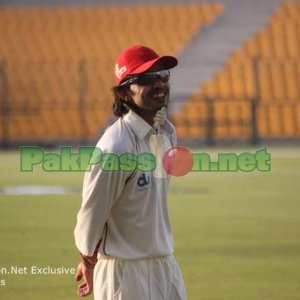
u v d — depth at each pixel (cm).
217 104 7650
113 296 1118
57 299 1945
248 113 7588
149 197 1120
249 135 7512
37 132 7812
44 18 8944
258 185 4456
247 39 8375
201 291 2025
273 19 8519
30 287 2064
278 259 2422
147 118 1136
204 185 4481
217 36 8469
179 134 7538
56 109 7762
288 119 7538
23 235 2845
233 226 3073
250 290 2031
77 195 3988
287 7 8619
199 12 8781
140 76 1105
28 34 8806
